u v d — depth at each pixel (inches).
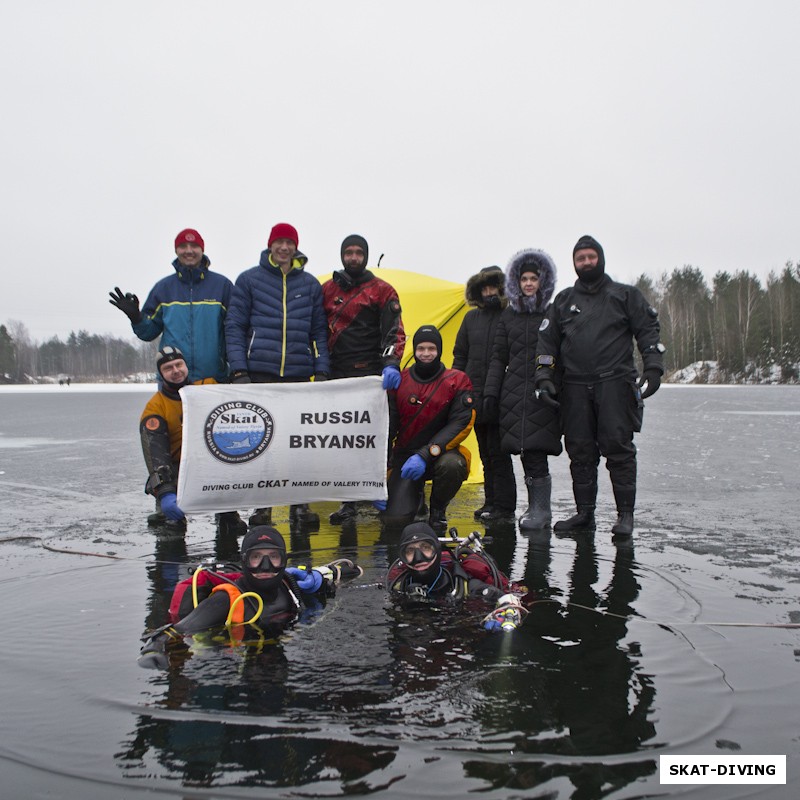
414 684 116.4
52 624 149.6
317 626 145.3
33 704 110.3
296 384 242.8
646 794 85.4
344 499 248.1
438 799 84.0
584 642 136.8
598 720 104.0
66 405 1552.7
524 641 137.1
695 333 3011.8
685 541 229.6
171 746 96.7
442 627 145.1
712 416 924.0
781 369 2751.0
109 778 89.1
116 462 477.4
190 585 156.3
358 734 99.4
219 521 256.7
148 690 115.0
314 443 241.8
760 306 2847.0
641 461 455.2
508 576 186.2
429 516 276.7
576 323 244.4
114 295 247.4
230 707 108.4
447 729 101.1
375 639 137.9
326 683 117.0
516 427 258.7
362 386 248.1
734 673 122.0
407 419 263.7
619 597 167.5
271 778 88.7
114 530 255.6
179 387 240.1
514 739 98.2
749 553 212.5
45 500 323.3
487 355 279.0
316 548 220.8
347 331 265.6
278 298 255.1
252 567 149.3
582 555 210.1
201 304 256.4
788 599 166.2
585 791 85.8
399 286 374.0
